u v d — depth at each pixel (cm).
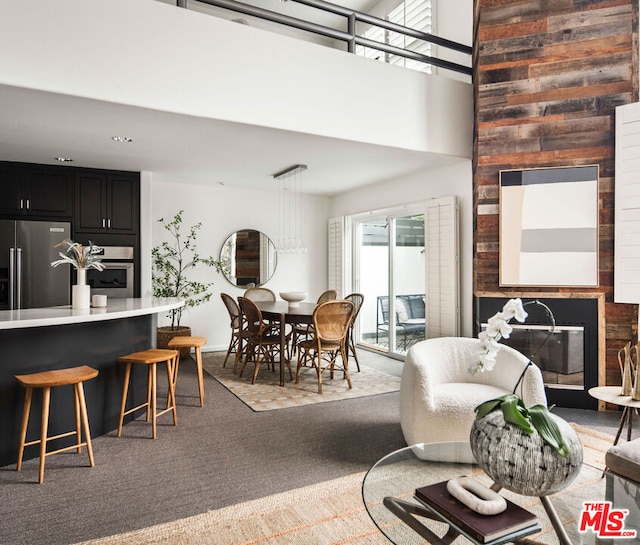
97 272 534
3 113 346
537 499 165
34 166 507
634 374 305
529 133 417
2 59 287
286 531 211
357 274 731
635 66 389
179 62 342
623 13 393
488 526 140
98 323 333
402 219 622
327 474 269
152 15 332
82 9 309
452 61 536
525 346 414
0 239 488
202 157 490
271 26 754
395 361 614
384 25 443
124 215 552
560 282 405
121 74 321
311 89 397
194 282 675
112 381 345
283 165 534
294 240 732
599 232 396
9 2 289
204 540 203
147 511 227
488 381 318
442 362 328
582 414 385
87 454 297
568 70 406
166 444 316
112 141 425
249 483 257
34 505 232
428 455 205
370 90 426
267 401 420
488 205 429
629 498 166
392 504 163
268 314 513
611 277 393
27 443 274
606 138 395
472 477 184
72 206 524
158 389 458
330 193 754
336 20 732
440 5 558
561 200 404
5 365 280
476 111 452
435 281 537
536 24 416
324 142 427
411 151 460
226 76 360
